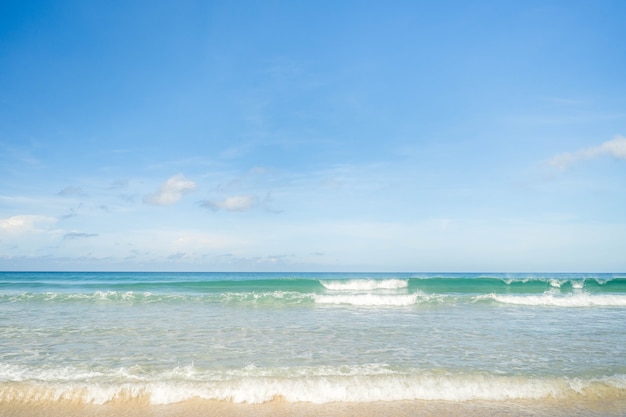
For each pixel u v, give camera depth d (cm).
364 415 571
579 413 580
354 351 902
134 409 586
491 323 1290
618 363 804
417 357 848
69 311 1521
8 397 613
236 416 566
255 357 843
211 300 1853
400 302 1820
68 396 619
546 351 904
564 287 2683
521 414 577
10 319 1320
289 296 1886
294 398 624
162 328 1170
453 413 579
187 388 641
